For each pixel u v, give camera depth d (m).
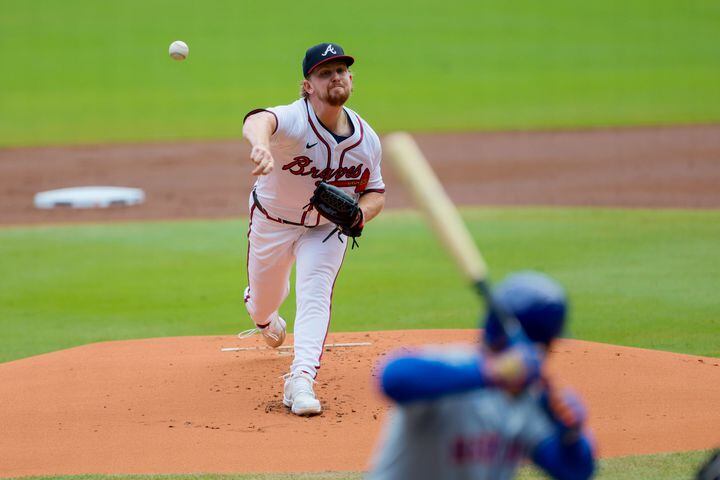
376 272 46.81
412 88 117.56
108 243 55.34
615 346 31.08
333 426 23.58
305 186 25.00
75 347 33.56
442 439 10.57
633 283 42.50
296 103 24.48
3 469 20.77
